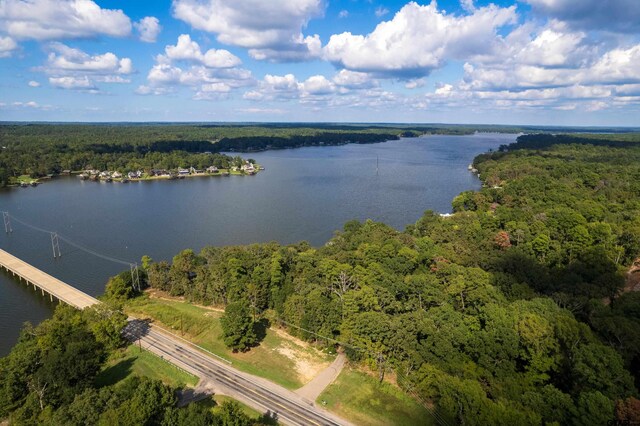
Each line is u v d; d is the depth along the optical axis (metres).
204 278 133.38
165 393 71.56
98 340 102.06
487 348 80.44
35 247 194.50
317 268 128.88
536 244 141.00
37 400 79.31
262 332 112.69
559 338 79.06
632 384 68.25
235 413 67.62
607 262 124.31
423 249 144.50
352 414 79.00
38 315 134.75
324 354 101.12
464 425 68.50
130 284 142.38
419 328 87.62
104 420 63.66
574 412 64.12
